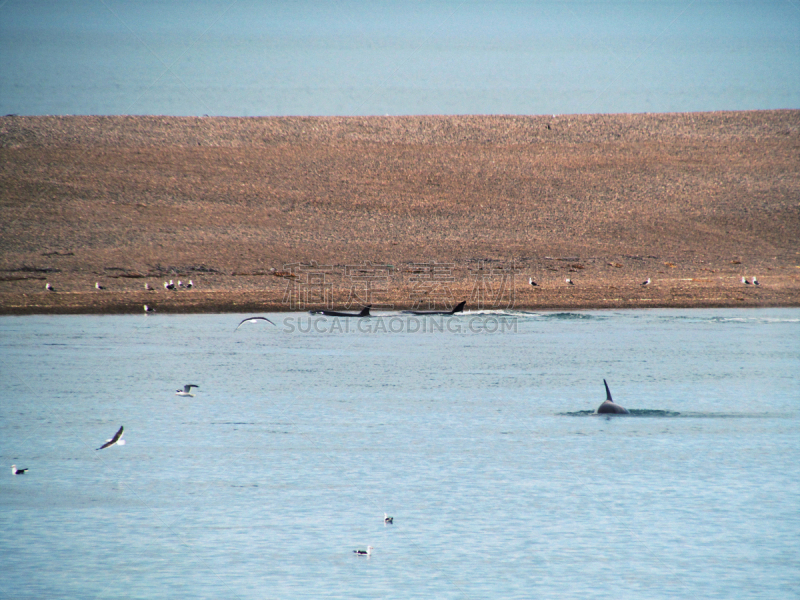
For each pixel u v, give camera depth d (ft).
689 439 150.20
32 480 126.41
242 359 250.37
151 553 98.32
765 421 164.35
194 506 114.21
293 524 107.65
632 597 87.15
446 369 230.89
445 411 174.40
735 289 427.74
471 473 129.08
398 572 93.04
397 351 269.64
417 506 114.11
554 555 97.60
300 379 214.48
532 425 161.79
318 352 266.98
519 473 129.29
